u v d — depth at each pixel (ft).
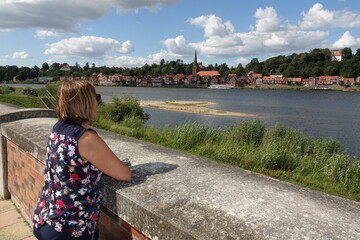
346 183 23.98
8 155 12.26
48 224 4.94
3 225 10.74
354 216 4.85
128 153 8.19
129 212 5.40
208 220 4.57
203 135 38.47
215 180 6.23
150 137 39.93
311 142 39.17
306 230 4.33
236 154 30.27
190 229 4.35
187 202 5.16
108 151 4.87
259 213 4.81
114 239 6.40
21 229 10.52
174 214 4.78
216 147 33.47
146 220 5.02
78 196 4.89
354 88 595.06
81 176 4.86
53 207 4.95
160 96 316.40
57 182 4.91
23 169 10.73
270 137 40.09
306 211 4.95
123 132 41.75
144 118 79.51
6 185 12.80
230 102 248.11
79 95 4.96
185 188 5.76
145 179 6.22
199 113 148.05
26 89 119.03
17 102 70.18
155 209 4.95
